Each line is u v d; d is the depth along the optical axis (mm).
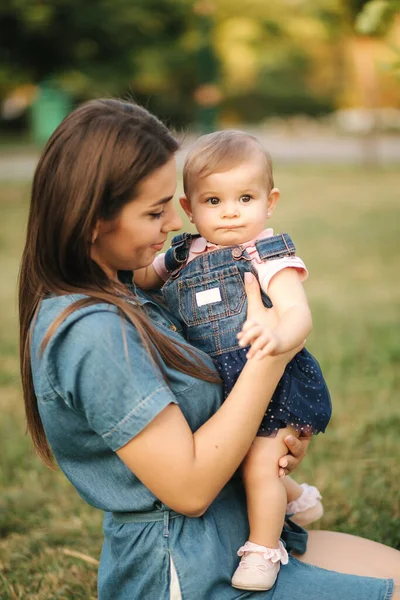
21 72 15203
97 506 1698
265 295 1881
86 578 2688
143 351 1582
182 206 2066
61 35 14414
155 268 2006
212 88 17953
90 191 1544
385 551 1914
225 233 1934
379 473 3387
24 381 1794
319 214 11266
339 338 5383
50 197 1574
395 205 11914
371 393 4363
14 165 17391
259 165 1954
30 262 1658
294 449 1793
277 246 1864
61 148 1569
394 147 21594
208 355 1802
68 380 1558
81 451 1659
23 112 26797
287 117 29781
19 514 3168
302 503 2141
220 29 21281
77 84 16094
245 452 1604
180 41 16516
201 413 1664
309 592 1675
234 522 1728
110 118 1575
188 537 1633
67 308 1574
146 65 17422
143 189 1570
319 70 28469
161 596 1625
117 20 14281
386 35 3635
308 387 1837
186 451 1545
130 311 1614
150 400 1535
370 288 6973
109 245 1632
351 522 2969
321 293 6844
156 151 1578
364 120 28719
